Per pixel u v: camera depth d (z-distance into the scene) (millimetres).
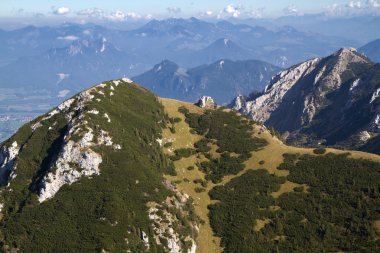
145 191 178875
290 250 162875
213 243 173375
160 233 165375
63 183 181375
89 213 167500
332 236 163375
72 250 155125
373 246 151750
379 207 167875
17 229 164625
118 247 157000
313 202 179500
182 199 184750
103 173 182875
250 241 169000
